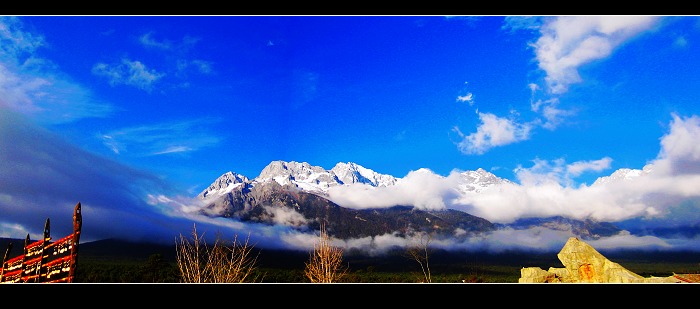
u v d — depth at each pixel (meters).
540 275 15.58
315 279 19.55
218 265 14.77
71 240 8.09
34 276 9.56
